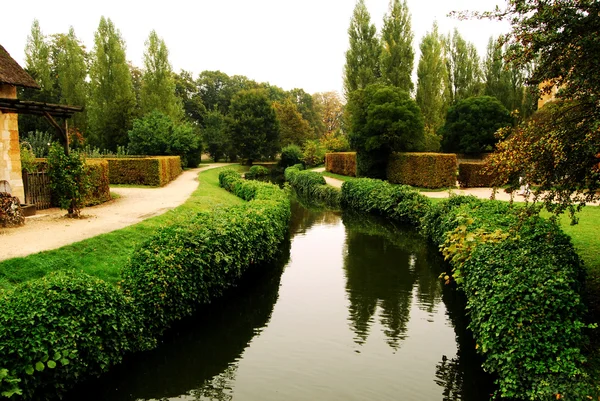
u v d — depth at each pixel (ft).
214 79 282.77
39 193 48.14
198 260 26.37
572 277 20.02
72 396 18.63
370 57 138.31
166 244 25.79
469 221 33.96
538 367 16.08
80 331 17.90
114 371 20.56
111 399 19.26
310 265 41.06
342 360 22.68
